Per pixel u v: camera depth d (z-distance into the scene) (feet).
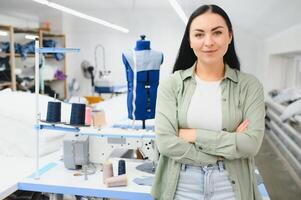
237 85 4.34
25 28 21.65
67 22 25.82
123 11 25.23
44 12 24.52
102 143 7.15
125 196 5.85
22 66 22.68
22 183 6.25
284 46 16.53
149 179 6.33
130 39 25.72
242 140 4.04
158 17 25.04
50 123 6.33
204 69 4.37
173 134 4.30
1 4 20.90
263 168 14.83
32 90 20.79
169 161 4.46
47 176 6.57
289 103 17.37
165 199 4.38
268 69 22.13
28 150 7.82
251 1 12.15
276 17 13.44
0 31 17.42
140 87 6.51
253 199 4.40
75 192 6.06
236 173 4.22
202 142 4.11
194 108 4.27
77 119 6.27
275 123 18.13
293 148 13.94
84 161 6.90
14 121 7.82
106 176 6.24
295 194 12.07
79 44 26.35
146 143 7.04
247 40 24.27
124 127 7.11
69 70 26.04
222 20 4.12
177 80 4.48
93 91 24.95
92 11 25.25
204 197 4.16
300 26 13.21
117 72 26.27
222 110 4.22
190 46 4.54
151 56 6.52
